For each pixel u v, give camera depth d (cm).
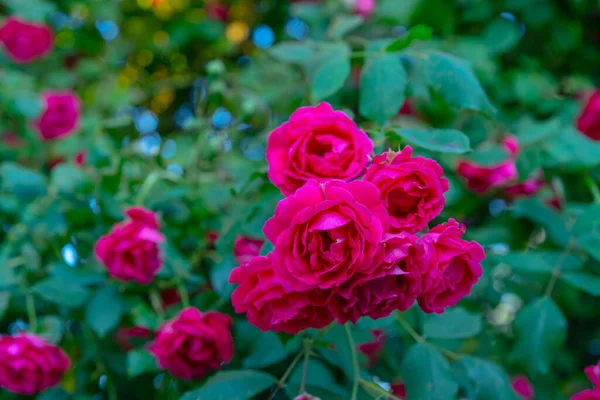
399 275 61
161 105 128
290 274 61
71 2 121
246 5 127
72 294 80
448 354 76
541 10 99
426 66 72
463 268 63
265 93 94
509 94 97
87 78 119
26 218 85
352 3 99
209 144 88
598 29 107
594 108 90
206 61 127
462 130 86
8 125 107
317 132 65
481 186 86
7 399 86
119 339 87
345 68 74
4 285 82
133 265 77
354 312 62
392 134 69
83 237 83
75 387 85
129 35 130
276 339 75
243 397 70
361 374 74
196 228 83
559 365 103
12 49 108
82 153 92
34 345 78
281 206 61
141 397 88
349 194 60
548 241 89
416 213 62
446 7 95
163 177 85
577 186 93
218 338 74
